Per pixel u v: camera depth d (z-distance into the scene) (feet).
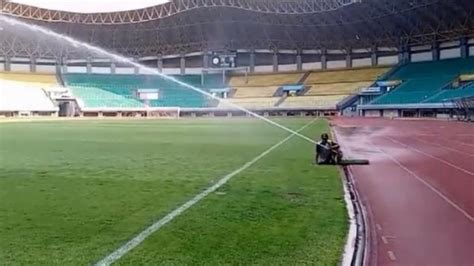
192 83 241.76
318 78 230.48
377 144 60.18
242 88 236.43
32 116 207.21
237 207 21.53
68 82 231.91
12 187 26.81
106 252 14.85
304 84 228.63
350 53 230.68
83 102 221.46
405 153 48.65
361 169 36.22
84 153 47.01
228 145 56.03
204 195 24.40
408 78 203.41
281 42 234.17
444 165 38.83
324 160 37.65
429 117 176.86
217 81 240.94
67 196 24.09
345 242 16.22
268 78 239.09
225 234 16.92
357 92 209.97
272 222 18.78
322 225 18.43
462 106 143.64
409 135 77.77
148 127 111.45
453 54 202.18
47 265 13.69
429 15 191.21
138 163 38.32
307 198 23.84
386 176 32.68
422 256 15.46
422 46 212.02
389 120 152.46
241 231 17.37
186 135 77.51
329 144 38.01
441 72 195.21
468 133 82.79
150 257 14.37
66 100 222.28
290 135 75.51
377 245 16.55
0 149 51.60
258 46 238.27
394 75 210.38
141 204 22.09
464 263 14.82
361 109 203.10
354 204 22.52
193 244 15.70
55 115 216.13
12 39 220.84
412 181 30.55
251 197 23.98
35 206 21.65
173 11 204.03
